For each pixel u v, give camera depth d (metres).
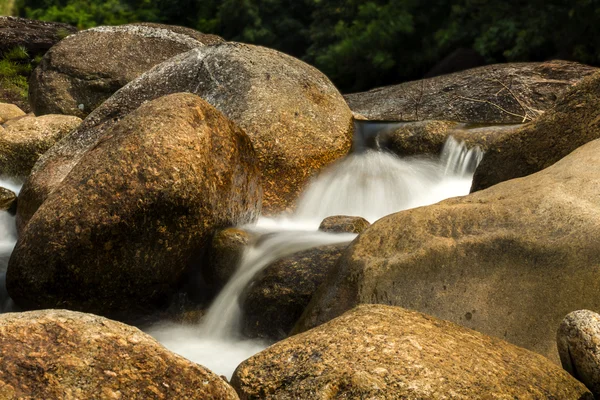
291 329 4.97
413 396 3.06
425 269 4.35
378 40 21.39
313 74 8.54
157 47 13.29
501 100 11.69
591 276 3.99
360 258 4.55
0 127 10.26
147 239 5.38
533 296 4.09
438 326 3.67
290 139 7.66
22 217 7.48
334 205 7.79
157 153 5.41
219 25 27.27
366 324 3.56
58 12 28.42
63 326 2.83
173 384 2.82
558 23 17.36
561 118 6.15
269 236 5.83
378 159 8.34
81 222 5.27
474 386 3.16
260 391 3.29
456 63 19.61
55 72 12.69
